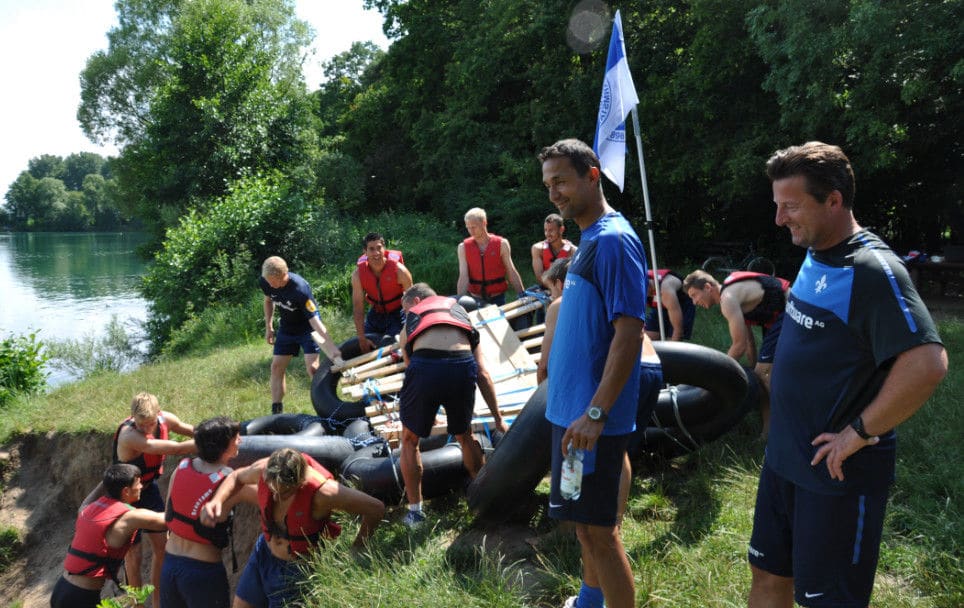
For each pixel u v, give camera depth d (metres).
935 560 3.28
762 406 5.04
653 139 15.96
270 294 6.84
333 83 42.66
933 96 11.01
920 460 4.30
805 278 2.24
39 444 8.48
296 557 3.91
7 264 52.91
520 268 16.42
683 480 4.56
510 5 19.22
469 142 23.22
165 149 26.67
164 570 4.34
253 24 35.94
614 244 2.44
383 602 3.38
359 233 18.05
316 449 5.13
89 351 13.98
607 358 2.43
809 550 2.21
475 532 4.18
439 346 4.20
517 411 5.14
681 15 15.80
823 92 11.27
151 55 38.22
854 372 2.10
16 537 7.76
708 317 9.50
